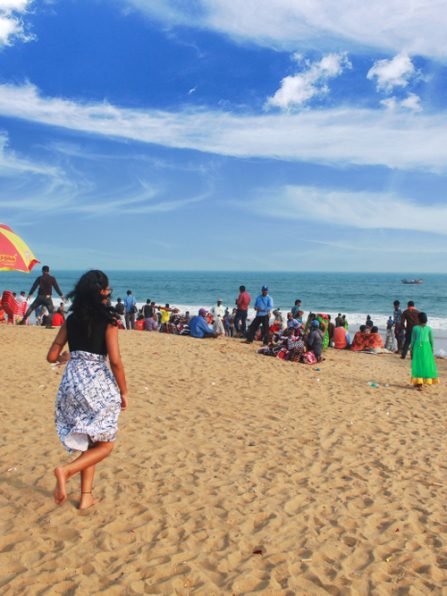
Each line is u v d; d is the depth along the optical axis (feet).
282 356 47.55
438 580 11.71
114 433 13.33
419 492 16.84
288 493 16.22
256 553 12.50
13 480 16.06
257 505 15.19
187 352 45.19
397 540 13.48
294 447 21.06
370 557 12.60
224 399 28.78
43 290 57.26
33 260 37.68
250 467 18.38
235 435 22.21
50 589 10.71
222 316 79.36
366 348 65.77
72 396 13.10
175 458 18.86
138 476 16.88
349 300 256.52
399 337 66.64
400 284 445.78
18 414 23.30
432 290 344.28
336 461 19.62
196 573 11.50
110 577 11.24
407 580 11.64
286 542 13.12
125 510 14.35
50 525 13.30
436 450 21.65
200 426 23.18
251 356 46.24
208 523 13.91
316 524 14.21
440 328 115.96
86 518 13.78
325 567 12.08
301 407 28.25
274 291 334.65
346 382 38.09
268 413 26.40
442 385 40.47
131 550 12.39
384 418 27.04
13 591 10.63
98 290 13.46
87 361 13.33
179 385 31.58
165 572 11.55
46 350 41.06
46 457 18.03
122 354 41.98
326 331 63.16
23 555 11.94
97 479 16.37
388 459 20.13
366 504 15.70
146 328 73.67
